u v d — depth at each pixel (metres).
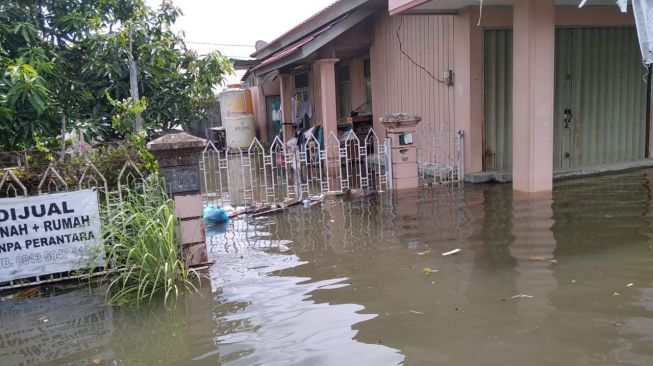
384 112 11.76
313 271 4.93
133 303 4.39
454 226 6.15
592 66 9.56
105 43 6.86
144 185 5.05
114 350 3.59
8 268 4.68
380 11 11.34
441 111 9.61
